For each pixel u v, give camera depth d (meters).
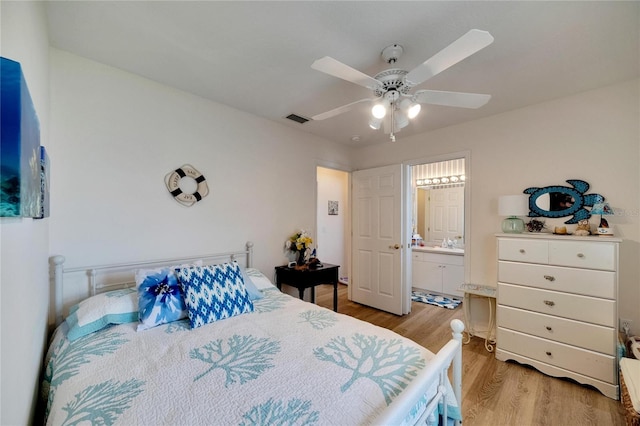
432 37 1.63
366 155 4.09
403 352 1.30
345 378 1.09
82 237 1.90
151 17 1.50
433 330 3.12
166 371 1.14
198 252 2.49
